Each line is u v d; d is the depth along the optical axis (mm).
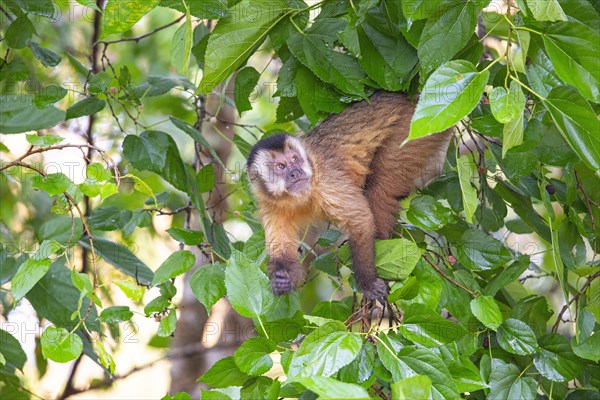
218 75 10008
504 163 9867
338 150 11227
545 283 15758
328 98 10500
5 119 13148
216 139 17219
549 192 10578
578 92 7766
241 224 17125
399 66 9742
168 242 18438
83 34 18094
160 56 18688
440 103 7391
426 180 11648
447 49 8586
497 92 7645
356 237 10383
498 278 9609
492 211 12047
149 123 18016
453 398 7684
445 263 9922
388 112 11273
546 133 9391
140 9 8875
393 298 8945
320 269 11695
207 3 9352
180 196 17031
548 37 7922
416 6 8336
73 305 11734
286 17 10281
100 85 11938
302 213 11133
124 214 13055
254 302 8492
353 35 9508
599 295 9500
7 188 16438
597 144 7750
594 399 9820
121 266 12508
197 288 9562
